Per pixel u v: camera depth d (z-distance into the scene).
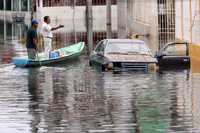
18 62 27.02
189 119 14.92
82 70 25.67
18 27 60.12
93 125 14.32
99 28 55.75
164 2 41.22
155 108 16.47
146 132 13.53
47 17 30.55
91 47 36.53
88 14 51.34
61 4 69.62
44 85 21.09
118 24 58.34
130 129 13.86
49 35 30.28
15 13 75.88
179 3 34.28
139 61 25.38
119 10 58.19
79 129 13.91
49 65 27.72
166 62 26.78
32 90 19.92
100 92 19.34
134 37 41.38
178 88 20.20
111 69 25.23
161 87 20.47
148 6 42.97
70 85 21.05
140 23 47.03
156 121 14.73
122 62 25.30
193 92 19.27
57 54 28.31
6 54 32.78
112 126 14.19
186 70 25.84
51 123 14.60
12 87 20.64
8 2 81.19
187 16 31.72
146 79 22.69
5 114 15.79
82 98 18.22
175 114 15.58
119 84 21.22
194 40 29.67
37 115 15.62
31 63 27.00
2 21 72.56
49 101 17.75
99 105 16.98
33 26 27.91
